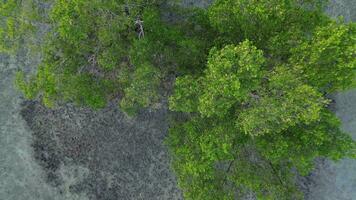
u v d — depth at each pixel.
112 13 12.34
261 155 14.43
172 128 15.04
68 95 13.51
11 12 12.70
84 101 14.54
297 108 11.29
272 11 12.09
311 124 12.77
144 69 12.48
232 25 12.96
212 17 12.91
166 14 16.00
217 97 11.50
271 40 12.58
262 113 11.44
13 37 12.97
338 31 11.10
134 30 14.17
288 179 14.88
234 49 10.92
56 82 12.91
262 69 12.16
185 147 13.54
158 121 17.88
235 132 12.95
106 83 14.20
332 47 11.22
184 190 15.52
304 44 11.80
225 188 14.87
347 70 11.77
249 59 10.66
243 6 12.13
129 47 13.56
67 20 11.67
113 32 12.47
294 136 13.01
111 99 17.66
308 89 11.23
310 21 13.11
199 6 17.56
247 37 13.04
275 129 11.92
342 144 12.79
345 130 17.80
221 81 10.84
